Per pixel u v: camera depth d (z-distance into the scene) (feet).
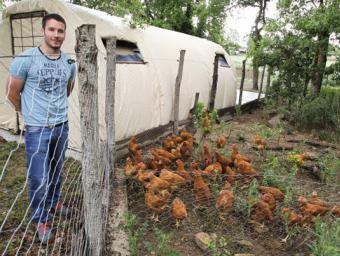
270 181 18.80
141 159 21.09
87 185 10.27
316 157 25.96
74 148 23.24
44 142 13.16
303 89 45.47
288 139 32.17
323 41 41.60
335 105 38.22
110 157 17.93
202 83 39.14
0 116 27.96
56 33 12.55
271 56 45.47
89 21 25.43
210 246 13.04
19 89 12.78
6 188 18.40
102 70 23.63
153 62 31.24
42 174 13.33
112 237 13.71
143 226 15.06
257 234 15.15
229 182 18.22
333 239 12.69
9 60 26.99
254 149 27.50
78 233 11.29
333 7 39.50
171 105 33.14
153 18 62.44
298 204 16.60
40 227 13.04
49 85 12.94
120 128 25.67
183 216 14.64
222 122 32.45
